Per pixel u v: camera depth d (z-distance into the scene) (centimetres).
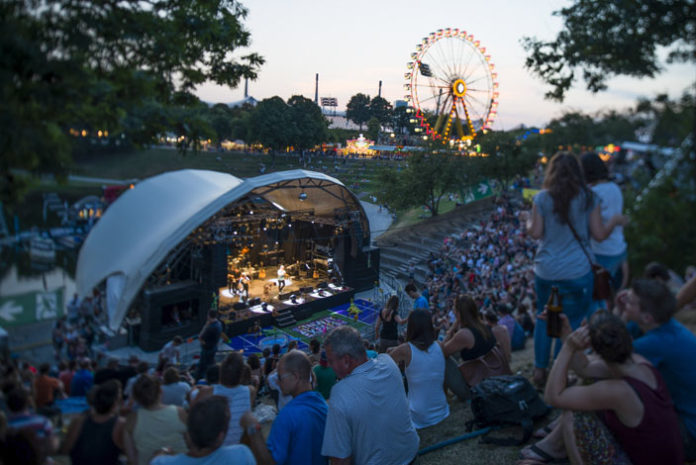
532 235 323
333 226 2331
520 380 409
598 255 302
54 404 269
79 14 263
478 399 410
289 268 2697
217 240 1612
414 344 434
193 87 383
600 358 286
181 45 346
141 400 263
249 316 1981
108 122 303
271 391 553
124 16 293
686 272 273
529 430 373
